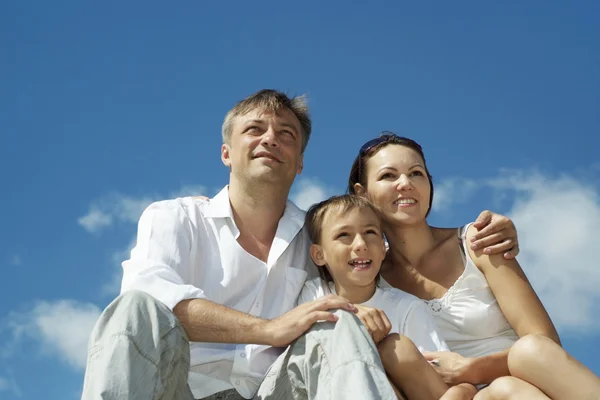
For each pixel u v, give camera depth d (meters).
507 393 2.93
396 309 3.63
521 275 3.74
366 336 2.81
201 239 3.73
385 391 2.64
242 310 3.66
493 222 3.79
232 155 3.91
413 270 3.98
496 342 3.73
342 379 2.66
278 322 3.02
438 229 4.14
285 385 3.01
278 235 3.84
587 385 2.89
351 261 3.69
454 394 3.03
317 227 3.85
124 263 3.53
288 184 3.91
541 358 2.98
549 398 2.88
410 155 3.99
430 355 3.40
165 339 2.71
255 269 3.71
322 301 3.01
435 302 3.81
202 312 3.12
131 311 2.70
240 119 3.91
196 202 3.83
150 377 2.61
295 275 3.80
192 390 3.38
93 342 2.65
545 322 3.63
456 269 3.90
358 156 4.17
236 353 3.42
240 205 3.88
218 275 3.67
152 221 3.64
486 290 3.80
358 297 3.73
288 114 3.97
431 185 4.13
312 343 2.88
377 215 3.85
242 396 3.41
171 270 3.41
